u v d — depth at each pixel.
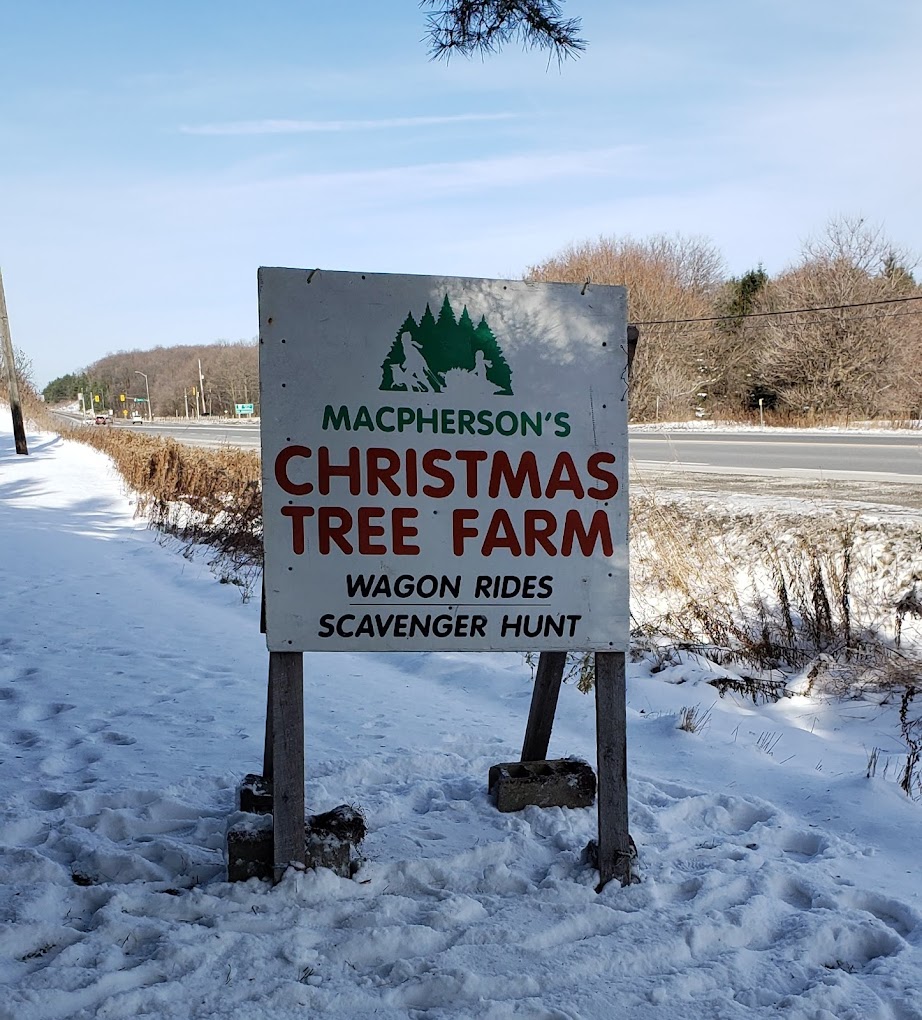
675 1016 2.58
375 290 3.30
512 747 4.89
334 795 4.11
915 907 3.20
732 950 2.94
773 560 9.34
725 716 5.95
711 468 18.55
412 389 3.33
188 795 4.07
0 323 33.28
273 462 3.24
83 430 45.06
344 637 3.28
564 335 3.42
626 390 3.46
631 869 3.35
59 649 7.01
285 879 3.15
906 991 2.70
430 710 5.64
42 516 16.39
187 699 5.70
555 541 3.41
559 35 4.59
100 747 4.73
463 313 3.36
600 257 53.50
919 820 4.04
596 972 2.78
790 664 7.39
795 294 45.09
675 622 8.34
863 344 42.22
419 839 3.65
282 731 3.19
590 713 5.70
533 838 3.73
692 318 50.19
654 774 4.70
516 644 3.38
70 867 3.34
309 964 2.74
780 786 4.54
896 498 12.81
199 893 3.09
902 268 44.25
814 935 2.99
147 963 2.69
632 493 13.20
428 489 3.33
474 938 2.91
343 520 3.28
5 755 4.62
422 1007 2.61
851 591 8.59
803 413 43.50
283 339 3.25
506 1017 2.53
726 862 3.53
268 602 3.23
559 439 3.42
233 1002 2.54
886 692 6.61
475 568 3.36
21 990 2.51
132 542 13.73
